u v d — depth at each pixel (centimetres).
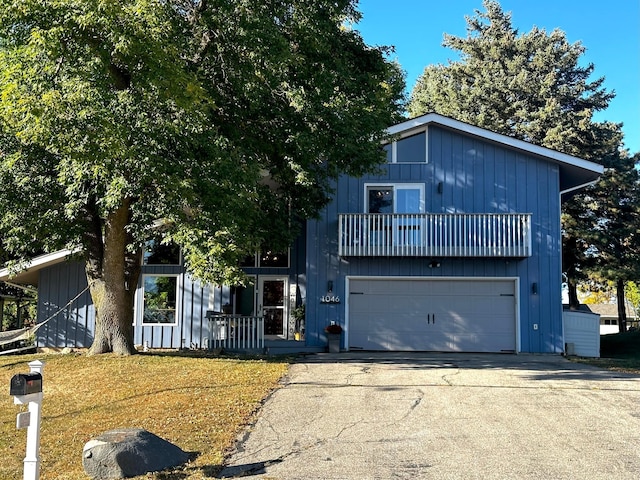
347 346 1798
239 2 1203
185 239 1142
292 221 1539
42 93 985
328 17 1362
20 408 999
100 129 992
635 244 2916
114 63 1117
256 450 734
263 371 1259
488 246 1759
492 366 1439
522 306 1788
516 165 1827
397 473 655
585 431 813
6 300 3052
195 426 827
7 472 677
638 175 2914
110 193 1055
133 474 646
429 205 1830
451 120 1814
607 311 5431
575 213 2959
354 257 1820
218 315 1800
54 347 1884
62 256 1855
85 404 981
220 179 1154
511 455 713
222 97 1332
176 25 1195
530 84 3469
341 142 1368
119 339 1445
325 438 780
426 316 1814
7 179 1269
